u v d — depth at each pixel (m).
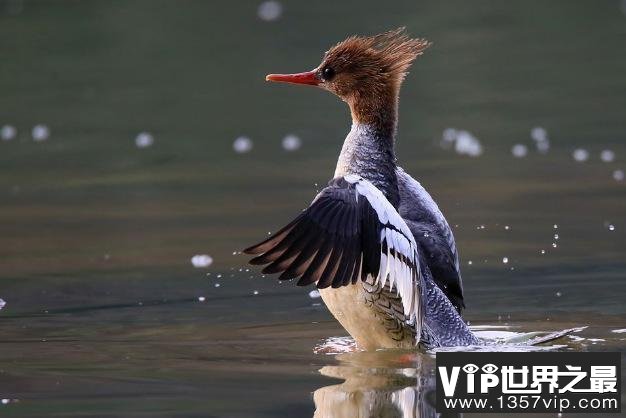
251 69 22.75
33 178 16.61
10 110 20.69
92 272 11.73
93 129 19.58
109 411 7.30
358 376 8.20
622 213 13.70
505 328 9.54
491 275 11.24
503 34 26.14
